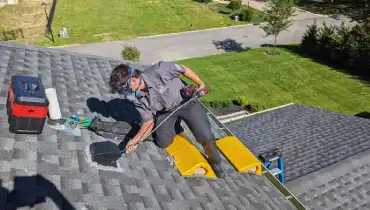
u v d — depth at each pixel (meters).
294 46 28.92
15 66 6.70
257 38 29.98
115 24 30.77
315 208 7.93
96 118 5.61
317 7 37.41
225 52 27.17
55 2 34.25
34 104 4.50
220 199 5.46
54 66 7.49
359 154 9.88
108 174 4.78
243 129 12.33
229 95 21.33
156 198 4.79
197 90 4.73
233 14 33.84
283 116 13.59
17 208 3.67
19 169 4.18
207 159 5.89
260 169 6.72
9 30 27.42
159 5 35.94
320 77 24.12
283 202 6.23
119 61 9.08
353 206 8.24
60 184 4.23
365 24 25.27
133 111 6.84
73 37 27.80
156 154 5.80
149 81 4.42
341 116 13.30
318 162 9.72
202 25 31.86
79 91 6.84
